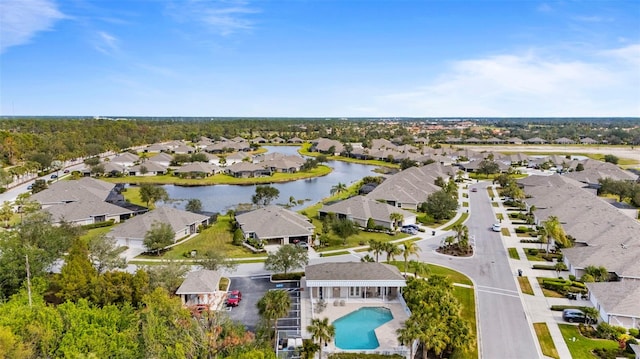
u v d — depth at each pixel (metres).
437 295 51.59
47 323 42.62
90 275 55.31
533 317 53.91
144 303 49.91
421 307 47.81
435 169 157.62
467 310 55.41
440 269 69.81
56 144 196.50
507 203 120.19
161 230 76.81
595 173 145.12
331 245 82.81
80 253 57.34
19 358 38.31
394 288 59.56
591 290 57.09
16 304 48.22
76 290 53.09
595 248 68.62
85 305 48.00
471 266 71.50
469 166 181.88
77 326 43.03
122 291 53.00
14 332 40.62
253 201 120.44
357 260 74.56
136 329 44.28
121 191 135.88
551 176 134.38
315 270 60.69
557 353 45.88
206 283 56.88
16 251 58.59
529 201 113.62
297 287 63.03
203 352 42.22
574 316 52.72
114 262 62.00
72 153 193.12
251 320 52.91
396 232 92.06
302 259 65.81
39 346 41.47
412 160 191.25
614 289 55.22
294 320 53.22
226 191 144.50
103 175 165.50
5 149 177.12
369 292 59.78
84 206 99.88
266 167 173.50
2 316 43.41
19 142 186.25
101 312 46.44
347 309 56.44
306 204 123.75
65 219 93.00
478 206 117.94
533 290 61.91
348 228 83.88
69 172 168.38
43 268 60.47
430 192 124.25
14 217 101.81
